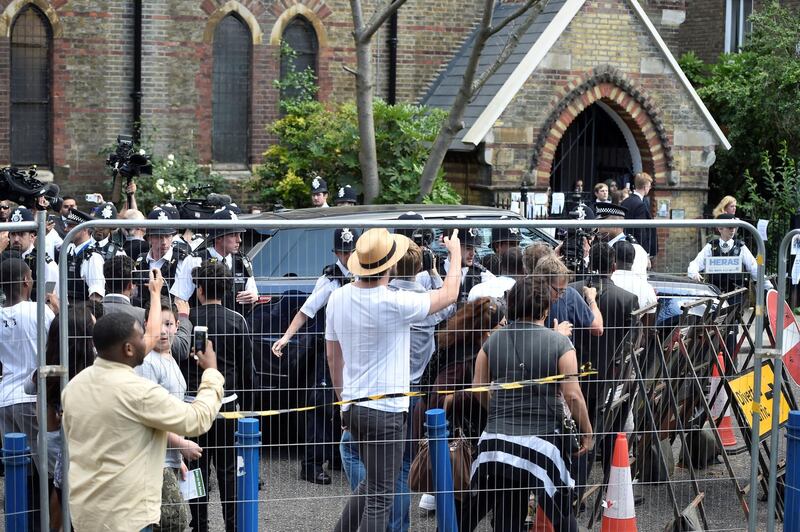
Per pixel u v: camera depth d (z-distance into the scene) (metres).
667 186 21.95
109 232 9.47
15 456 6.53
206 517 7.66
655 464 8.75
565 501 7.33
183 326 7.65
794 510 7.84
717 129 22.05
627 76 21.41
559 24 20.80
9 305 7.16
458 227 7.30
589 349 7.96
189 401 7.43
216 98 21.78
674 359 8.98
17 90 20.58
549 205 20.56
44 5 20.45
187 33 21.34
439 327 7.94
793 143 23.48
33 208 14.34
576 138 22.64
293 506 8.80
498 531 7.34
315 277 10.00
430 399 7.87
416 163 19.19
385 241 7.26
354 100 21.81
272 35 21.83
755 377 7.89
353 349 7.32
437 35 23.16
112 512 5.97
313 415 7.91
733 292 8.93
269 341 7.99
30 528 7.14
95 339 6.12
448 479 7.17
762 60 23.05
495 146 20.48
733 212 16.38
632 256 8.82
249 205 21.81
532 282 7.33
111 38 20.92
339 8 22.25
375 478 7.32
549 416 7.26
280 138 21.03
